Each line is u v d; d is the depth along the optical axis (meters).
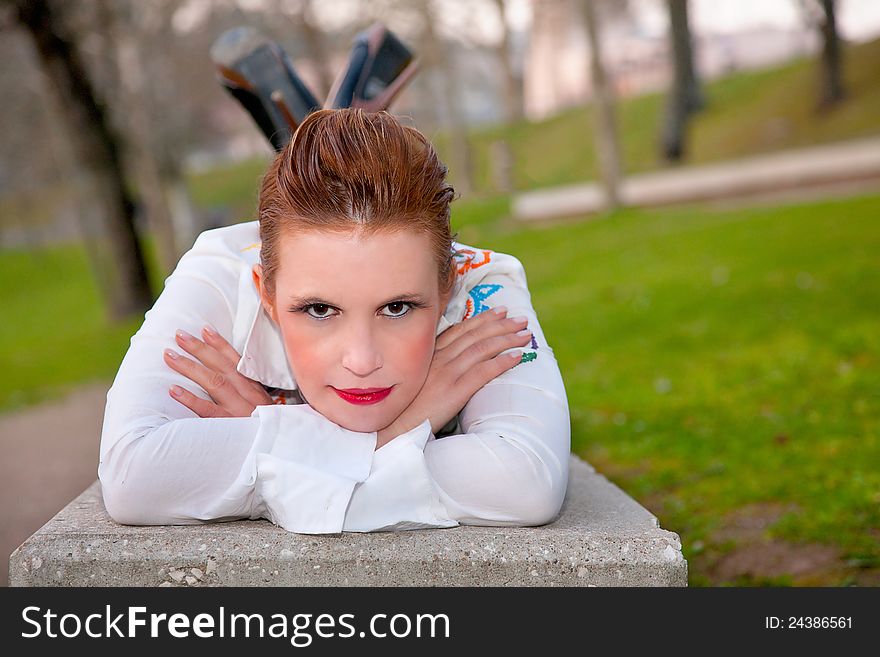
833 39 25.00
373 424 1.35
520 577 1.27
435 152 1.29
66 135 13.76
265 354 1.54
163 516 1.35
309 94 2.28
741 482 3.90
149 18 16.98
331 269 1.21
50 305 23.97
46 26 12.62
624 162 28.33
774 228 11.69
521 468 1.34
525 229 17.02
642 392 5.68
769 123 26.00
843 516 3.35
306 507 1.29
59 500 5.60
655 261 11.07
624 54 43.84
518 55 38.50
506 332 1.52
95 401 9.12
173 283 1.61
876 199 12.66
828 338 6.19
